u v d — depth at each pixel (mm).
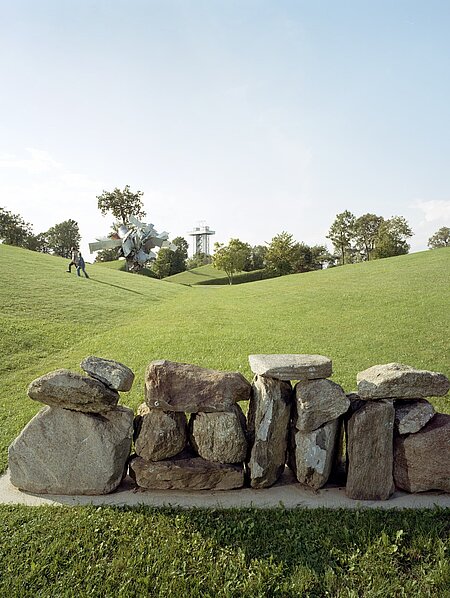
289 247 65312
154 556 3621
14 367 10117
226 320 16375
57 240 93625
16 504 4480
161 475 4656
